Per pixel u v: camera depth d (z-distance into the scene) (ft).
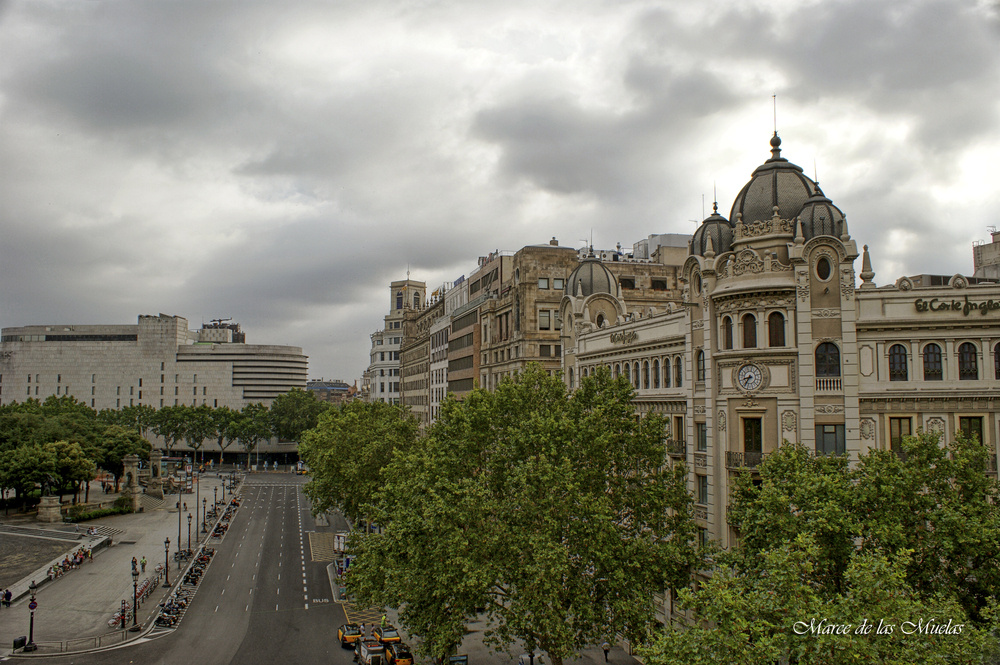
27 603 216.33
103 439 422.00
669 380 178.70
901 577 78.07
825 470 112.37
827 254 144.87
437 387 458.91
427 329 509.76
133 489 398.62
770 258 149.59
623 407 141.08
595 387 146.00
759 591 82.89
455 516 125.70
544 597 115.03
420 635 134.41
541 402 153.38
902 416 141.59
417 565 128.77
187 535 329.72
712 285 158.20
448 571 119.75
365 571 146.61
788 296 147.02
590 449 133.28
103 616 203.41
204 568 264.11
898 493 101.19
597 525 121.39
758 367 148.46
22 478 334.03
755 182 161.48
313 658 166.91
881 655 72.43
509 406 152.46
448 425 155.22
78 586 237.45
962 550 97.71
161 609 203.00
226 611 207.62
